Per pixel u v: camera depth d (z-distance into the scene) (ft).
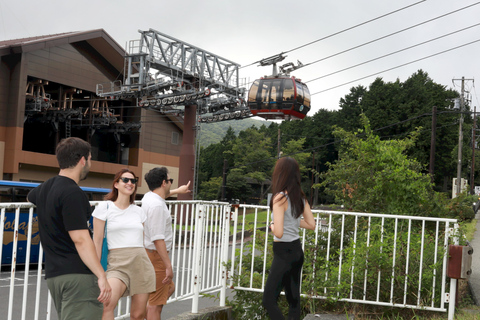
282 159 13.93
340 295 18.03
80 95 134.31
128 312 15.47
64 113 123.54
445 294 17.37
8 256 44.21
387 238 19.12
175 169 155.84
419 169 24.73
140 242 13.34
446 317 17.38
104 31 124.77
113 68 132.98
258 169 237.86
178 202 17.19
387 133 212.64
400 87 221.87
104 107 134.82
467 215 22.47
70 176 10.20
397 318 17.31
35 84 115.65
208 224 19.75
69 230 9.70
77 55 124.67
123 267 12.93
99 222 12.99
